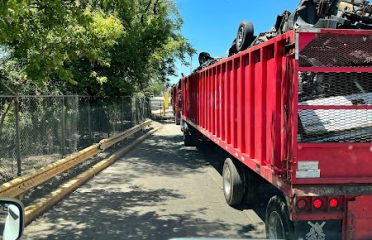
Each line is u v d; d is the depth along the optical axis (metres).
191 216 7.17
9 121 9.50
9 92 11.39
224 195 8.20
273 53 4.96
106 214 7.30
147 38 16.83
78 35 8.85
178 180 10.52
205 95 10.41
